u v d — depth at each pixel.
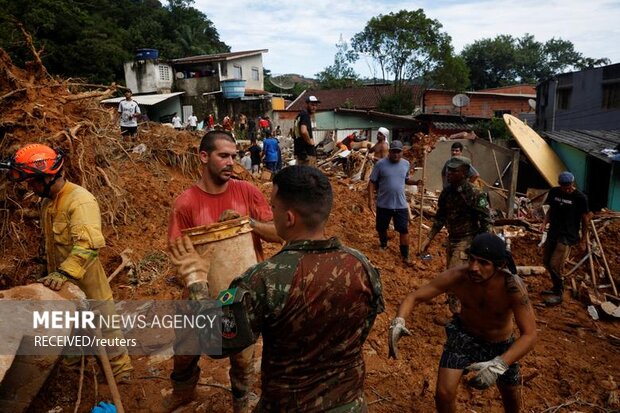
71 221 3.39
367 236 9.37
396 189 7.70
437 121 33.88
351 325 2.03
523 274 7.87
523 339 3.03
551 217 6.79
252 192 3.34
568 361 5.02
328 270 1.98
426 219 11.21
